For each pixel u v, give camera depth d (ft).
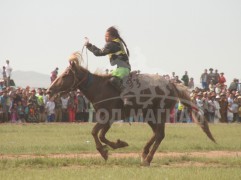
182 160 63.10
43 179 47.52
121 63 61.11
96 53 60.59
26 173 50.67
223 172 51.72
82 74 60.54
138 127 117.29
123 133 101.14
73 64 60.34
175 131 107.34
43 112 122.93
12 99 120.47
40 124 116.98
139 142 83.30
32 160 58.70
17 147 73.26
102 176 48.93
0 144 78.18
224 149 76.69
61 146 74.64
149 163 59.67
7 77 137.39
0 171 52.13
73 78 60.39
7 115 119.85
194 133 103.60
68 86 60.54
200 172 51.49
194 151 73.82
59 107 124.47
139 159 61.41
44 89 124.47
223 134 104.06
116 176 49.01
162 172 51.47
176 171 52.13
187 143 81.20
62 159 59.62
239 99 137.90
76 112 126.62
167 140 87.71
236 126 124.26
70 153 68.74
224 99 134.51
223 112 134.72
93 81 60.80
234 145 80.53
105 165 58.44
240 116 137.18
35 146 74.69
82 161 59.57
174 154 69.36
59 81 60.59
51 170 53.01
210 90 143.74
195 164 60.70
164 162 60.90
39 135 95.14
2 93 119.24
